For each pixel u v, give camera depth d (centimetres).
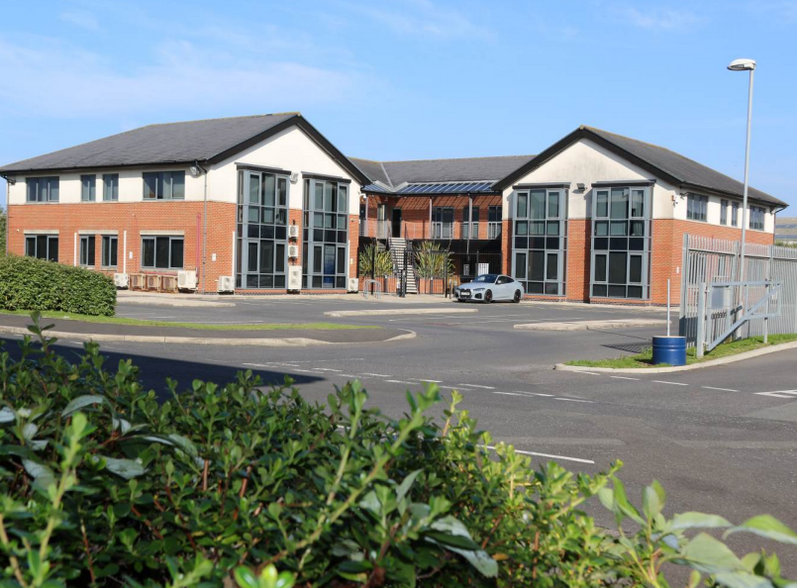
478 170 6247
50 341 355
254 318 2769
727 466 813
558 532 232
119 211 4522
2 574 157
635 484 729
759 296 2327
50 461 217
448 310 3616
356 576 184
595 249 4766
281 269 4566
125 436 255
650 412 1134
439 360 1747
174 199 4306
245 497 232
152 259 4403
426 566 190
